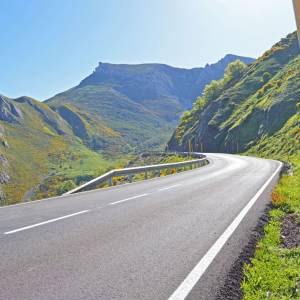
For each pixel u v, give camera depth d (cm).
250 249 695
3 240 759
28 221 981
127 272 559
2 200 17275
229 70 17425
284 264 604
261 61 16062
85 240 756
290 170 2589
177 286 504
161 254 656
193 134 14625
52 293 477
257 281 513
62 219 1002
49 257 634
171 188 1834
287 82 10025
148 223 934
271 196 1357
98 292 481
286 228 890
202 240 758
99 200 1415
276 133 8269
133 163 11644
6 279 529
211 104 14475
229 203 1272
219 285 511
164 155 11075
